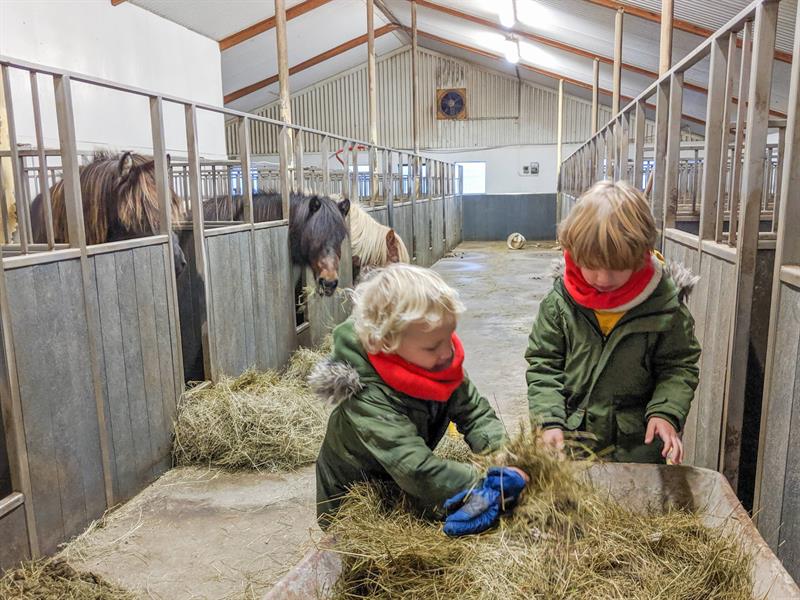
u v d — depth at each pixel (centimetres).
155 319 322
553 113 2000
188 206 508
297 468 330
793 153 163
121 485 293
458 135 2066
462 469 129
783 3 578
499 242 1791
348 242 616
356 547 125
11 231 450
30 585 216
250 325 422
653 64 1175
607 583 117
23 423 232
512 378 480
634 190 146
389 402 131
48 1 798
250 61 1584
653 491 151
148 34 1029
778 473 166
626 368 168
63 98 256
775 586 108
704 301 239
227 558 247
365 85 2075
